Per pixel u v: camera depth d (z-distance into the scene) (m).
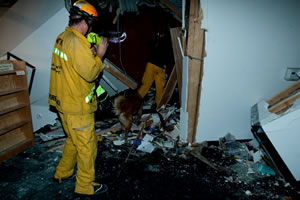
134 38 4.96
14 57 2.99
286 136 2.05
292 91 2.42
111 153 2.69
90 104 1.75
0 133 2.40
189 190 2.03
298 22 2.50
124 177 2.20
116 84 3.71
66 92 1.61
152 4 4.29
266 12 2.41
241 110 2.80
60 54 1.58
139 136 3.10
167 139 3.07
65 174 2.11
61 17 2.92
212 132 2.86
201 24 2.36
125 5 4.14
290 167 2.10
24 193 1.96
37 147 2.82
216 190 2.03
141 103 3.61
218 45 2.46
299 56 2.64
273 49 2.58
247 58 2.57
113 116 3.92
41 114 3.27
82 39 1.54
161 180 2.17
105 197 1.92
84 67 1.47
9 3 2.85
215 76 2.59
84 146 1.73
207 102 2.70
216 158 2.58
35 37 2.96
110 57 4.88
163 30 5.00
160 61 3.99
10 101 2.63
